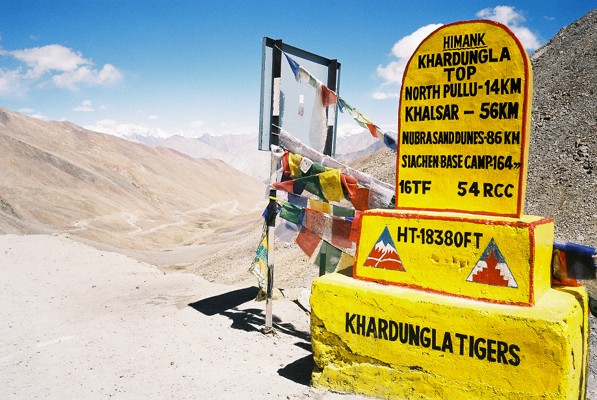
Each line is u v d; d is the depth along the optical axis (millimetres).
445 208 5316
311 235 7207
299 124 7684
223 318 8125
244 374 5805
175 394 5277
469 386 4578
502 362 4441
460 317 4621
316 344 5332
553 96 24688
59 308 9164
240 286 10430
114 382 5625
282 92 7227
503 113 5004
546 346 4262
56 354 6566
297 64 7227
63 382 5652
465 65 5164
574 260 5250
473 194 5180
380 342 5000
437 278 5004
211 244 65312
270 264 7363
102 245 57906
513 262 4660
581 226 14828
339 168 7047
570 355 4289
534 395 4305
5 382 5707
